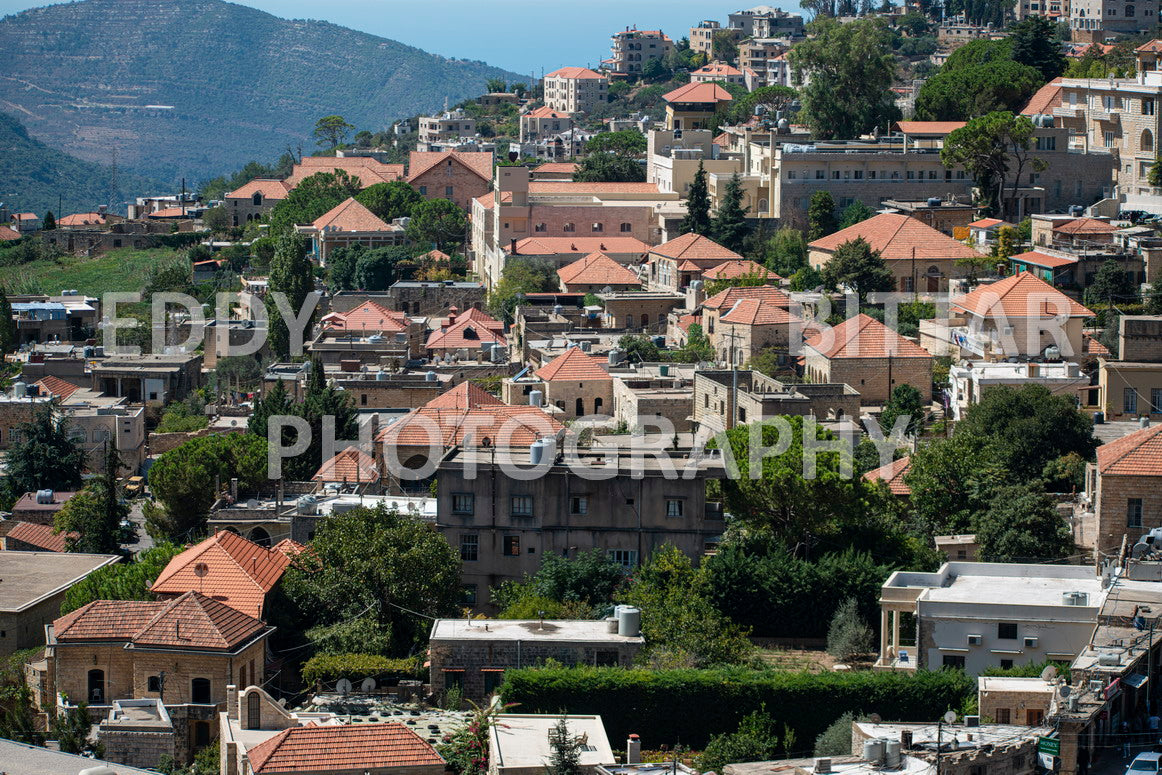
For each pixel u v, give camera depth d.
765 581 188.62
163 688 164.88
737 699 156.25
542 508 195.88
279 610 183.12
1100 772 133.62
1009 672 155.62
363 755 136.38
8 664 189.88
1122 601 160.25
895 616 171.88
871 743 129.12
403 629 185.12
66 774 121.50
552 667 159.25
